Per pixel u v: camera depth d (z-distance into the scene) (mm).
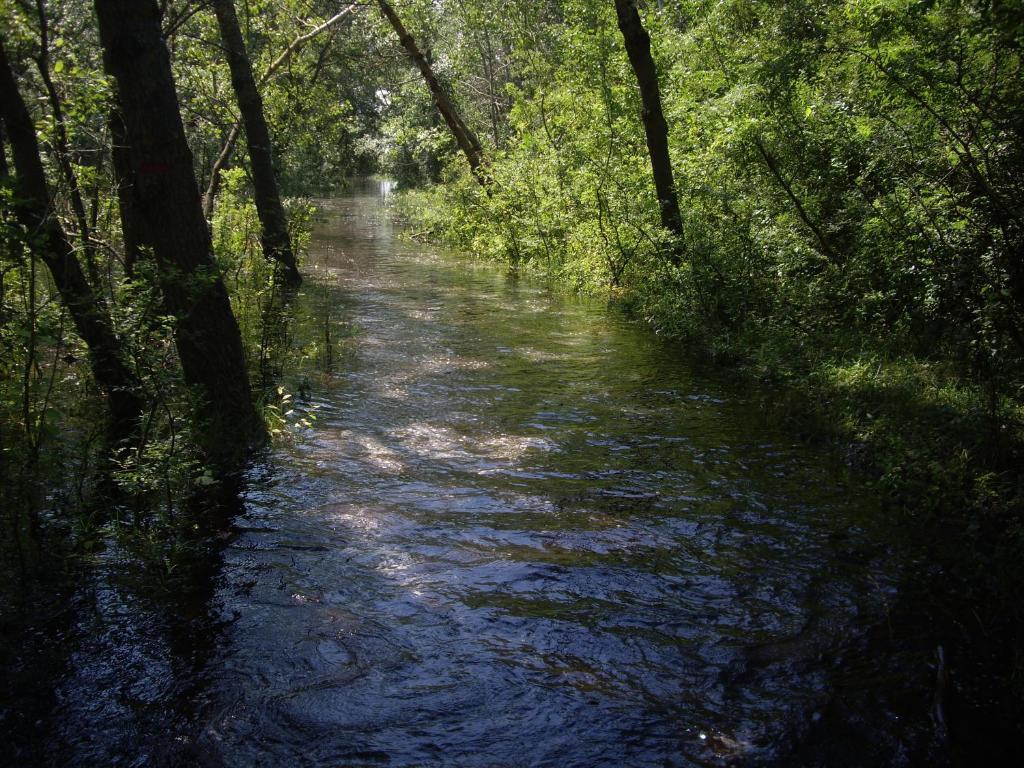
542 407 8242
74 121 6984
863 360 8523
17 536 4863
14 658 4086
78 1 8492
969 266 7168
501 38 27578
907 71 7637
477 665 4090
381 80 28281
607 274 15680
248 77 14258
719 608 4621
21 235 5008
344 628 4395
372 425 7641
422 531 5523
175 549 5105
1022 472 6008
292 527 5559
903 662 4145
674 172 14242
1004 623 4492
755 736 3611
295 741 3561
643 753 3506
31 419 6191
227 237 14062
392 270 18547
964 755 3520
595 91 17438
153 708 3758
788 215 10703
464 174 24906
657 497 6102
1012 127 6668
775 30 9477
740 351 9930
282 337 10500
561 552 5242
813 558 5191
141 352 5941
